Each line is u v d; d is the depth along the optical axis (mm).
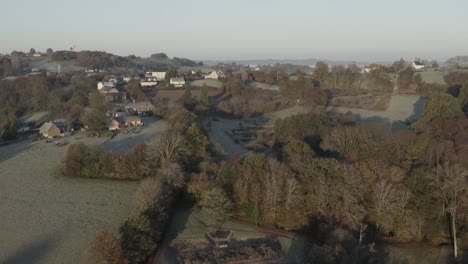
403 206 68625
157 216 66688
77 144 100250
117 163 96188
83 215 76000
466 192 67938
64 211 77688
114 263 54656
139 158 96375
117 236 66500
